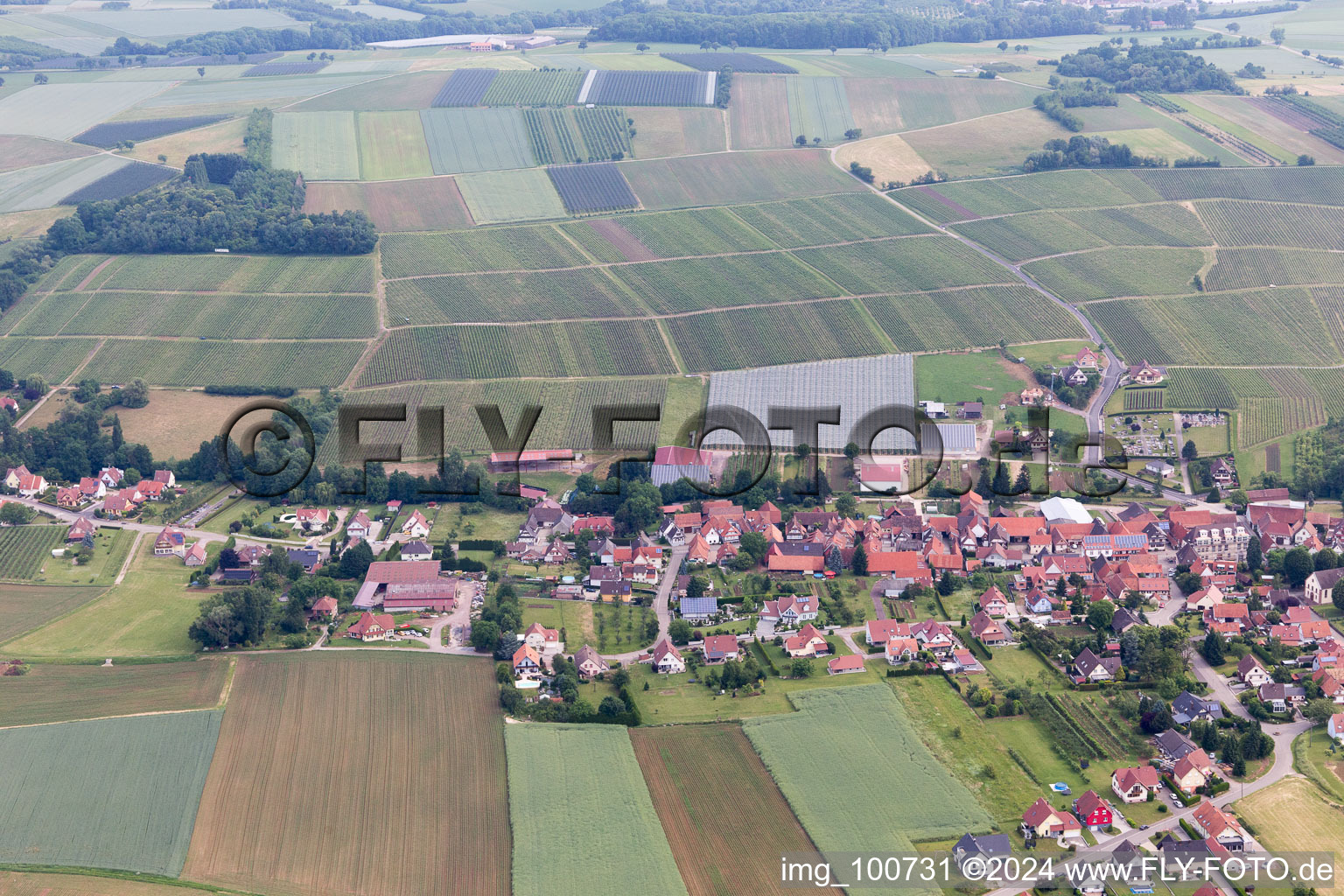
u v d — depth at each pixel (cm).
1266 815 18662
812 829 18375
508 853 17962
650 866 17588
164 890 17175
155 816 18762
